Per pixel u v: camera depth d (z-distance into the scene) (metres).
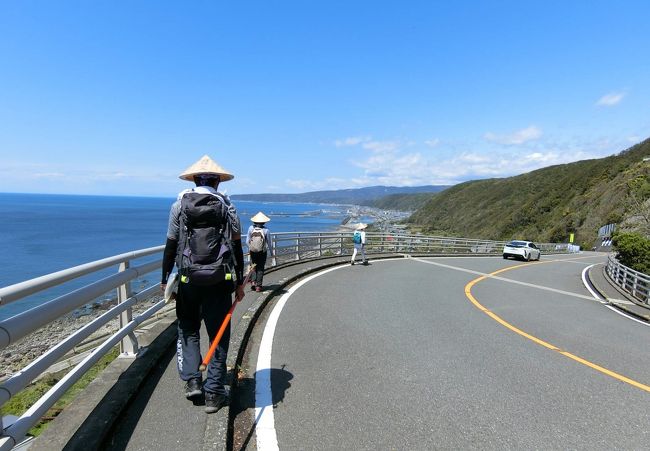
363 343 5.76
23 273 29.80
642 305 11.45
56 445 2.53
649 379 5.05
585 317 9.18
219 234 3.21
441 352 5.59
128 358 4.09
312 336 5.96
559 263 28.03
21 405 4.43
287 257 17.72
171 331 5.02
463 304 9.37
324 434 3.24
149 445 2.74
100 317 3.44
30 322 2.31
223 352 3.31
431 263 19.92
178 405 3.32
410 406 3.84
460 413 3.75
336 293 9.58
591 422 3.72
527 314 8.87
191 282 3.15
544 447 3.23
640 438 3.47
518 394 4.28
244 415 3.50
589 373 5.11
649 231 39.84
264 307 7.65
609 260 20.53
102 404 3.09
